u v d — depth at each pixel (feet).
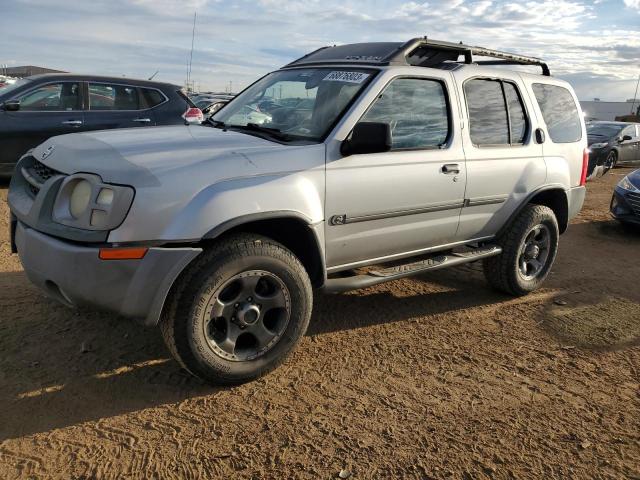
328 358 12.42
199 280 9.86
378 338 13.61
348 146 11.73
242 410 10.23
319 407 10.48
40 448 8.88
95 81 28.43
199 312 9.98
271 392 10.89
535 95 16.72
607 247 24.48
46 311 13.66
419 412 10.52
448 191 13.88
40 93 27.25
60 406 10.00
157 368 11.50
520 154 15.80
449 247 14.92
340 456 9.11
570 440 9.91
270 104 13.89
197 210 9.67
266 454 9.05
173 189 9.61
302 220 10.96
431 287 17.57
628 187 26.86
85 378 10.95
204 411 10.14
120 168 9.66
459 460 9.19
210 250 10.07
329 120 12.15
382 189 12.41
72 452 8.84
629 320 15.69
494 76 15.34
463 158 14.16
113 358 11.77
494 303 16.47
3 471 8.33
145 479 8.36
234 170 10.32
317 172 11.31
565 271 20.25
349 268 12.82
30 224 10.24
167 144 10.88
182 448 9.09
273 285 10.94
